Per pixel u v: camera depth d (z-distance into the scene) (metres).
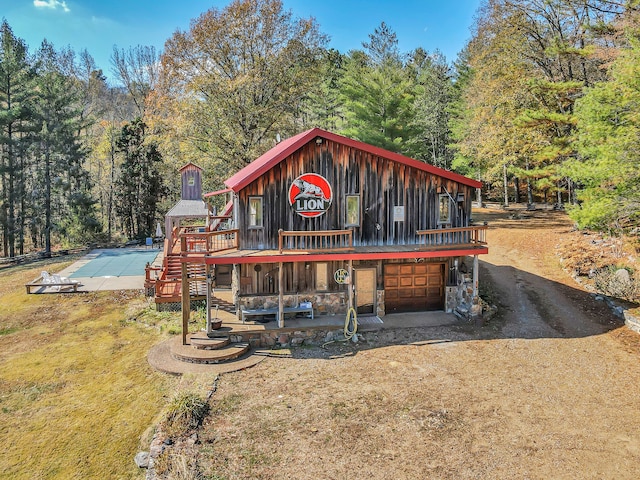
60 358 13.59
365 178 15.38
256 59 32.22
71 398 11.25
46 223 34.75
